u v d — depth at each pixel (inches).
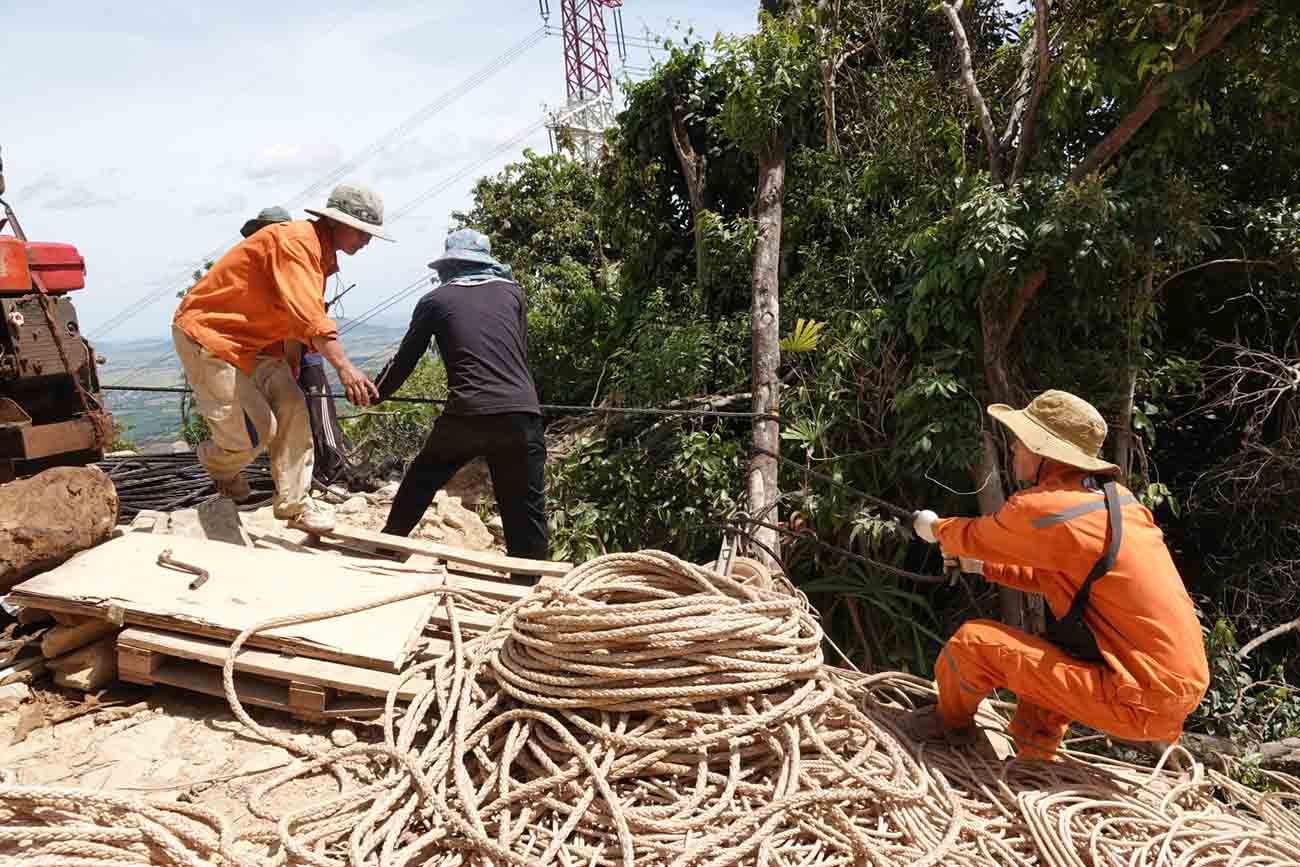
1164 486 241.0
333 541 170.6
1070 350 246.8
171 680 121.6
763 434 247.1
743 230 294.7
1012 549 117.3
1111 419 241.0
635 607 114.1
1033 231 219.8
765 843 98.7
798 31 299.6
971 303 235.0
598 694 110.2
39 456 153.7
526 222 595.8
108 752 112.1
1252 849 108.7
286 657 120.8
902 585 250.4
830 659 250.7
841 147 293.6
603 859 98.0
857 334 248.8
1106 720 113.3
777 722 112.3
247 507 213.2
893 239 259.3
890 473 241.9
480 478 267.0
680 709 112.2
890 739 118.3
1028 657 117.3
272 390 160.4
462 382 171.2
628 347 324.2
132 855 86.7
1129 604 111.0
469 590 148.0
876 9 306.0
